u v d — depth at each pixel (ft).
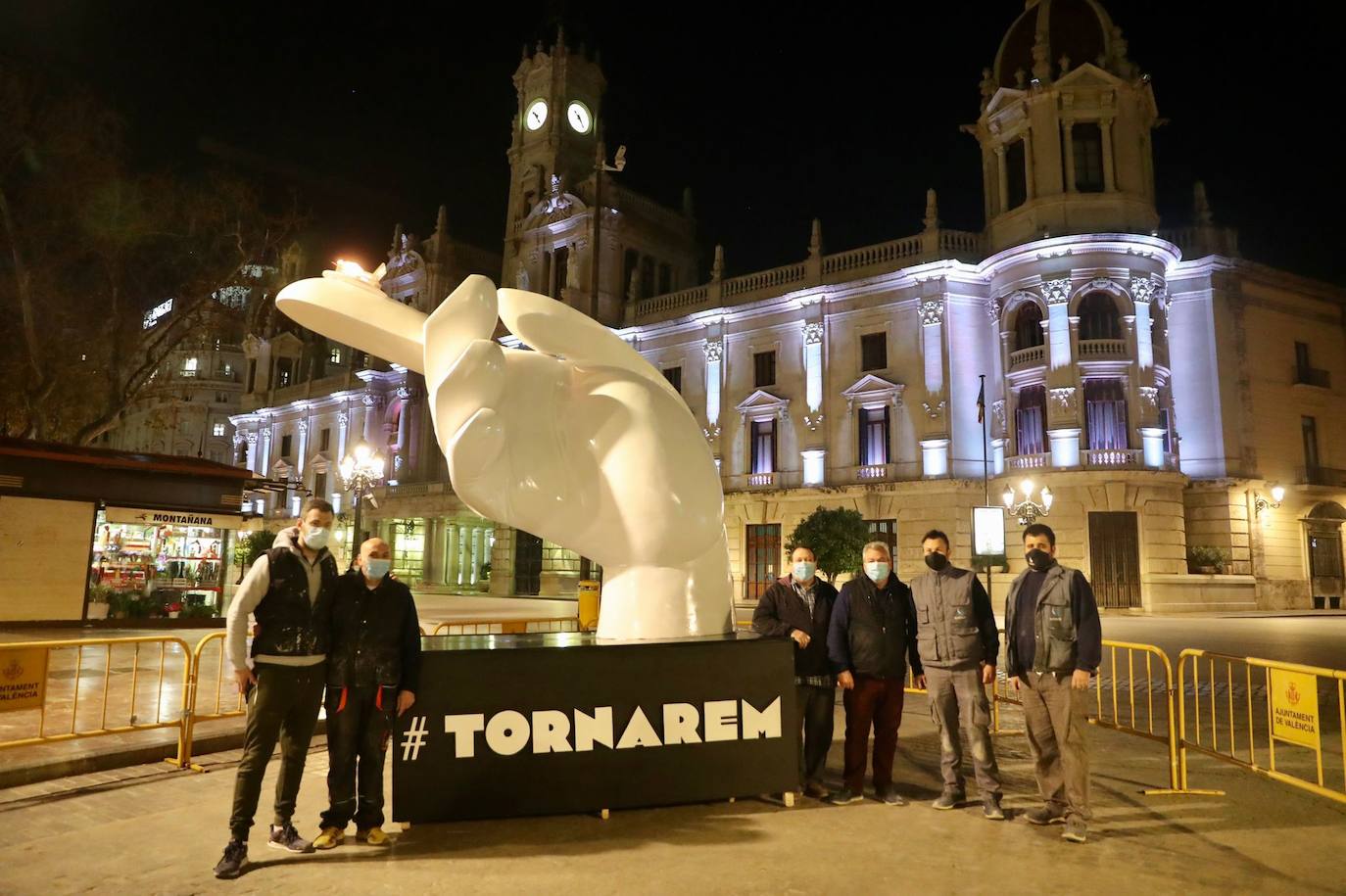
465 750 16.47
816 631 19.22
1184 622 71.56
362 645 15.72
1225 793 19.13
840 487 95.86
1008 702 31.53
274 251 72.90
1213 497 89.86
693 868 14.30
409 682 16.10
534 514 18.43
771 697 18.13
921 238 96.32
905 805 18.15
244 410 183.01
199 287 70.33
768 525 104.22
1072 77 88.38
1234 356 92.17
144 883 13.65
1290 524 93.66
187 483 60.39
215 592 72.54
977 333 93.81
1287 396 95.61
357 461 61.05
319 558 15.85
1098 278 84.48
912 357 94.68
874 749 18.70
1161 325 87.92
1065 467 82.99
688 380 113.39
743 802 18.10
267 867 14.38
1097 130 89.97
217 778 20.43
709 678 17.81
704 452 19.02
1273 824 16.92
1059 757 16.76
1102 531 82.69
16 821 16.97
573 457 18.49
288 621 15.11
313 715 15.66
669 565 18.99
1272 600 89.15
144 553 79.97
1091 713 29.68
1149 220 87.86
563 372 18.88
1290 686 18.42
